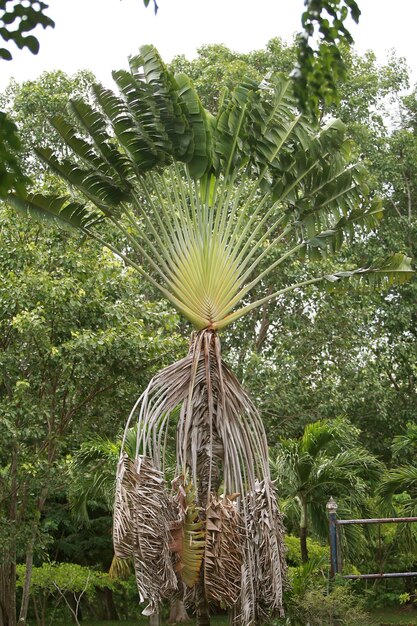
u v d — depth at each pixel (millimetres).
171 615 16375
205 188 7562
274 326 17703
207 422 6820
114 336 11859
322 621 8891
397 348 19391
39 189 12711
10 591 12672
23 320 11273
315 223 8016
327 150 7785
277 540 6887
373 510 11969
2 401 12133
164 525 6305
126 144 7348
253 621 6512
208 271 7293
